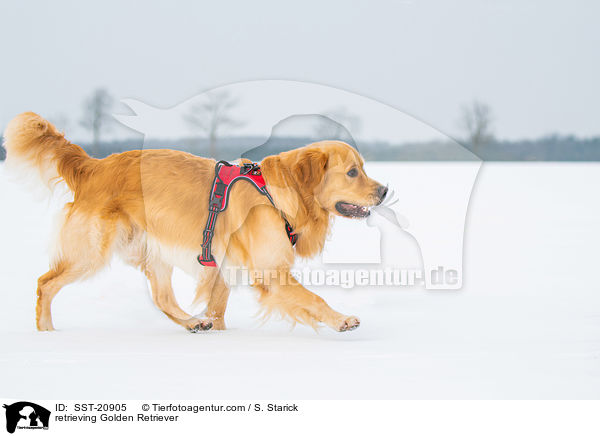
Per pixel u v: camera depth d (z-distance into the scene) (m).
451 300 5.69
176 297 4.93
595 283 6.48
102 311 5.50
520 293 6.00
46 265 7.74
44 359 3.88
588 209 13.69
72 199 5.25
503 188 18.70
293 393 3.23
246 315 5.40
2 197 16.14
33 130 5.12
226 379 3.46
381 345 4.19
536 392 3.23
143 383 3.40
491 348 4.06
